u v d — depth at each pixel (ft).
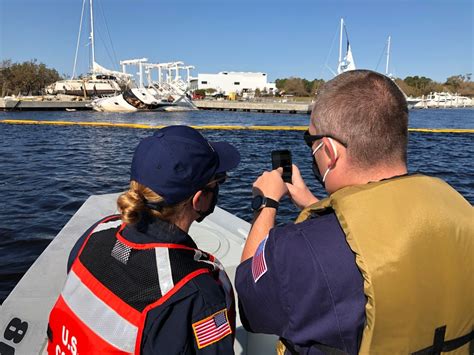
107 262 3.53
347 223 3.22
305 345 3.45
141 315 3.21
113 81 249.55
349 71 3.85
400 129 3.58
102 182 33.88
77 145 58.08
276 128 80.07
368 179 3.69
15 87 263.70
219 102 223.71
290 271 3.34
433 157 49.19
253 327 3.91
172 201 3.60
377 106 3.52
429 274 3.05
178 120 141.18
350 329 3.22
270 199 4.57
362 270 3.06
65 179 34.71
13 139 64.34
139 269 3.39
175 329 3.21
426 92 404.16
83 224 11.27
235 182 33.96
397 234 3.10
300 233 3.45
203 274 3.48
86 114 165.99
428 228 3.12
